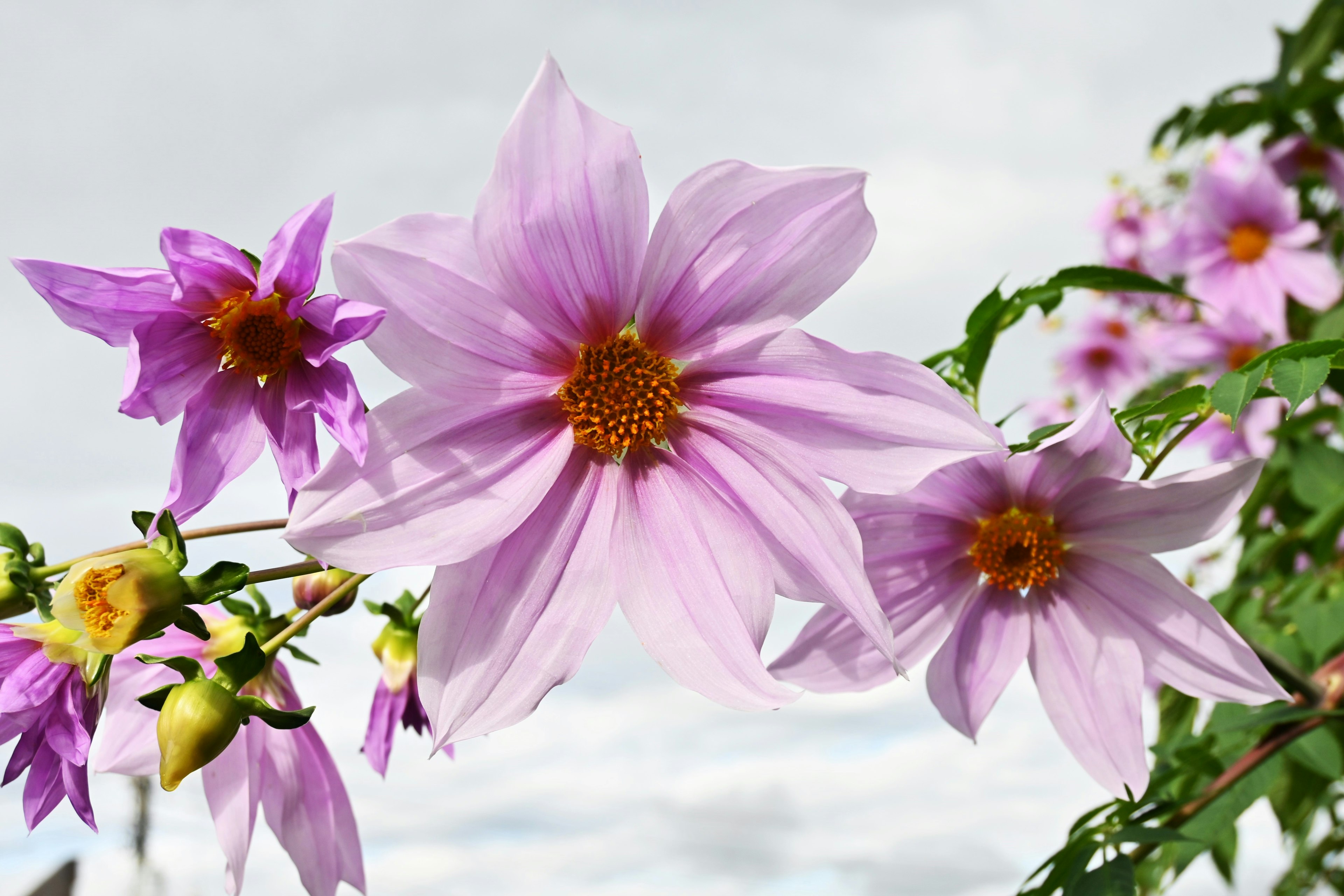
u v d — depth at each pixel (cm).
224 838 57
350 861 58
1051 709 59
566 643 52
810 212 52
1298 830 76
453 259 51
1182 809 61
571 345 53
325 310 52
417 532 51
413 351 51
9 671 52
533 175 50
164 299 54
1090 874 57
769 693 51
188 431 53
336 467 50
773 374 53
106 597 50
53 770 52
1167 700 76
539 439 53
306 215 53
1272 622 76
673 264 52
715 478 53
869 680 58
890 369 52
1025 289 61
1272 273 104
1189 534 57
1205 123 112
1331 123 107
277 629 58
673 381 54
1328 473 82
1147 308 136
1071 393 143
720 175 51
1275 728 63
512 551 52
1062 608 59
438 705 51
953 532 59
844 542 52
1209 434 98
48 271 53
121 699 58
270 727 57
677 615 52
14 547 53
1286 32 109
